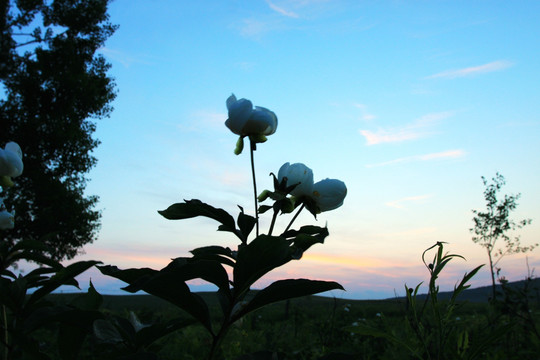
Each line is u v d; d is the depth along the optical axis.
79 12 23.50
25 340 1.51
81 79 22.92
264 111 1.65
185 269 1.22
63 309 1.60
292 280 1.29
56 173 22.73
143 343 1.53
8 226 2.03
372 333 1.46
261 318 8.80
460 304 1.38
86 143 23.22
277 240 1.24
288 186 1.59
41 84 22.66
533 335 2.99
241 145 1.67
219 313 9.53
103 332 1.52
